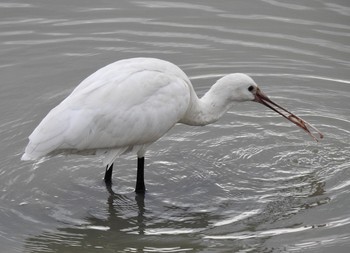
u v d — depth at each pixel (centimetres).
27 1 1986
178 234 1291
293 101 1700
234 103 1455
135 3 1995
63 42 1844
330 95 1717
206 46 1848
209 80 1745
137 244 1265
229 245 1259
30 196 1377
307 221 1317
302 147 1547
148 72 1348
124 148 1366
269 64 1803
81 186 1414
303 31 1900
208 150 1529
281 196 1391
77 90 1330
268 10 1978
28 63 1770
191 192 1404
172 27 1908
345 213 1335
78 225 1312
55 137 1271
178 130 1592
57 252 1241
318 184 1427
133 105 1323
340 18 1933
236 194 1398
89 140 1301
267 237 1276
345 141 1567
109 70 1345
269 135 1585
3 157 1469
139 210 1356
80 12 1952
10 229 1291
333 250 1235
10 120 1577
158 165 1479
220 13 1964
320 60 1816
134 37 1867
